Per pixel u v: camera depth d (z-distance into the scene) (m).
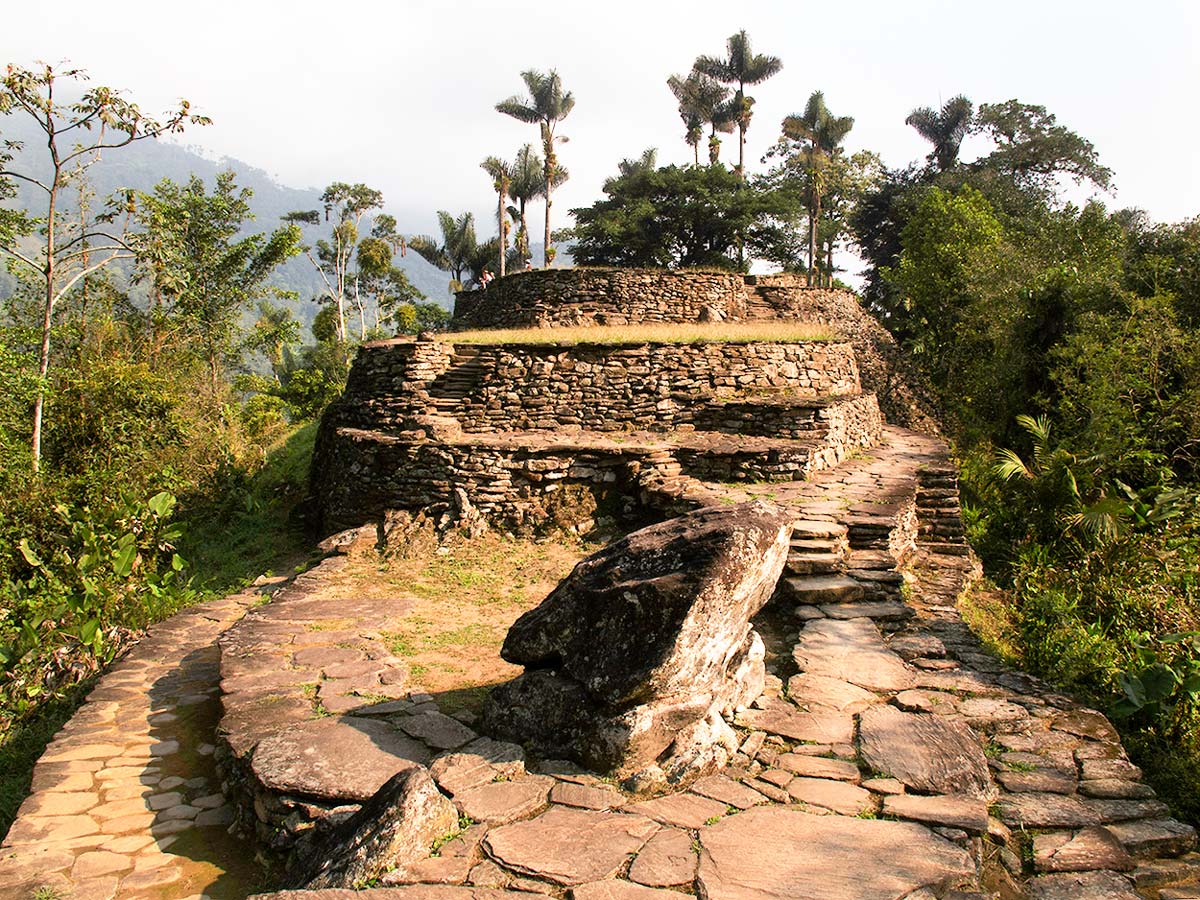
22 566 11.63
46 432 15.58
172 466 16.53
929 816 4.13
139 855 4.97
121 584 10.55
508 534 11.32
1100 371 15.27
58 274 19.02
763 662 5.96
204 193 27.52
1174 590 9.41
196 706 7.11
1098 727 5.29
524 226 43.28
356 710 5.83
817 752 4.89
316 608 8.57
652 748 4.75
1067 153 38.81
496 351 14.55
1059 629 7.70
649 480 11.12
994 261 24.34
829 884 3.57
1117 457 13.37
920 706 5.48
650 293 23.30
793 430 13.10
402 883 3.70
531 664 5.36
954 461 15.72
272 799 4.88
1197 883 3.84
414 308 44.62
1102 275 19.61
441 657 7.15
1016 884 3.75
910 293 28.17
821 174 35.62
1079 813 4.28
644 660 4.73
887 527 8.96
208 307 26.36
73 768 6.05
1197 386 14.37
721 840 3.95
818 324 23.53
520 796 4.43
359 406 15.38
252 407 26.08
